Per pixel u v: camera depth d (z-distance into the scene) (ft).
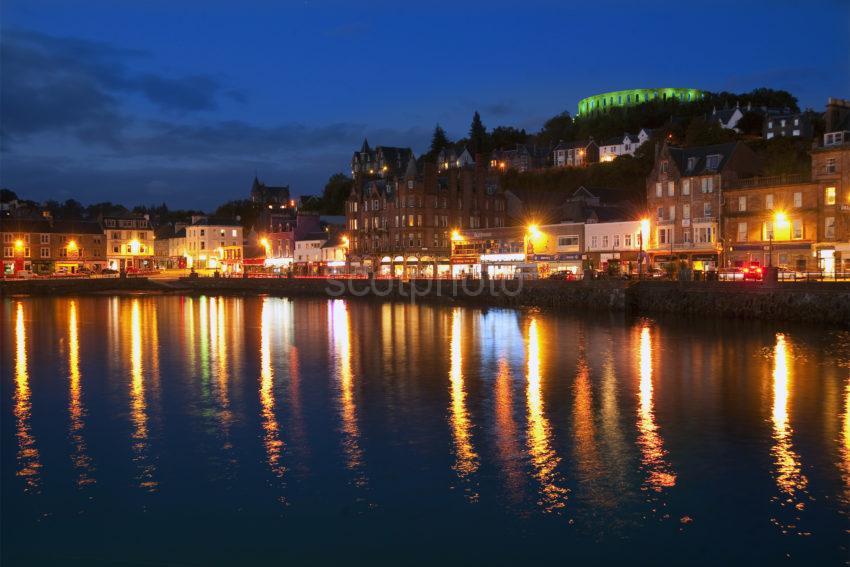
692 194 295.07
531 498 64.85
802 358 136.56
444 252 422.82
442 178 441.27
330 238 496.23
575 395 106.11
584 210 357.61
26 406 100.48
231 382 118.21
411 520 60.59
